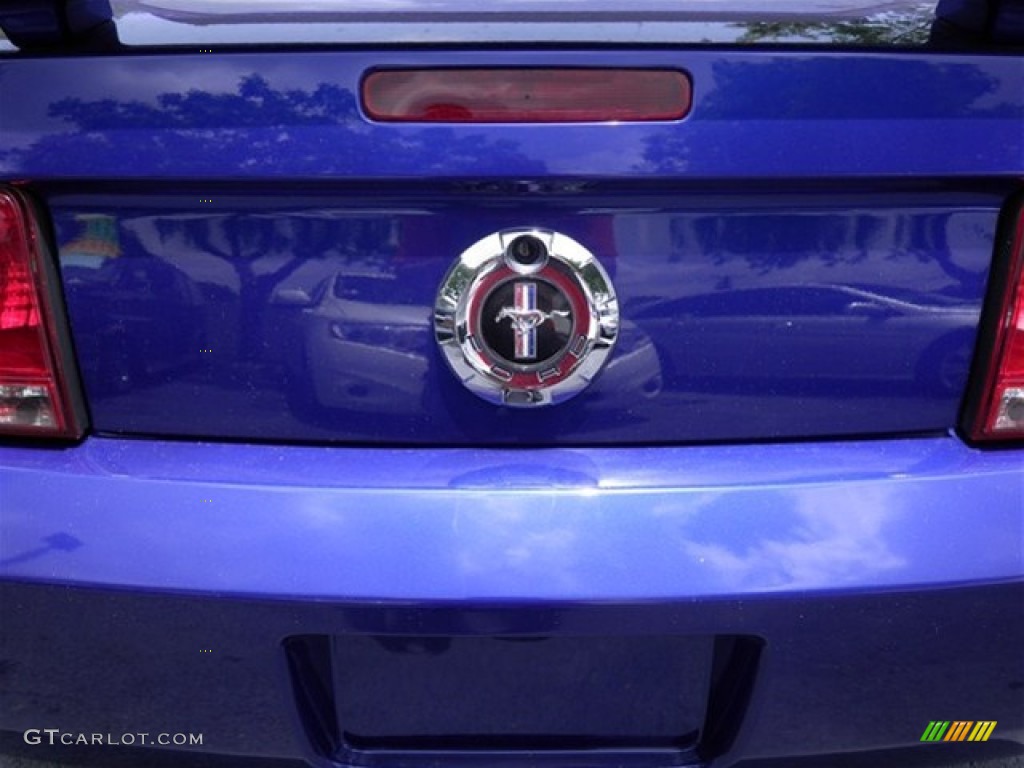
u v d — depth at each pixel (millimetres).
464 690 1557
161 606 1462
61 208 1487
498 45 1383
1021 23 1394
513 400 1487
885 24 1540
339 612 1432
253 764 1600
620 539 1434
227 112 1390
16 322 1520
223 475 1495
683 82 1380
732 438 1526
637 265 1459
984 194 1469
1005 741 1630
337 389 1511
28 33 1433
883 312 1496
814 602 1443
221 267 1483
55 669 1542
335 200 1445
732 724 1554
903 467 1509
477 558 1422
